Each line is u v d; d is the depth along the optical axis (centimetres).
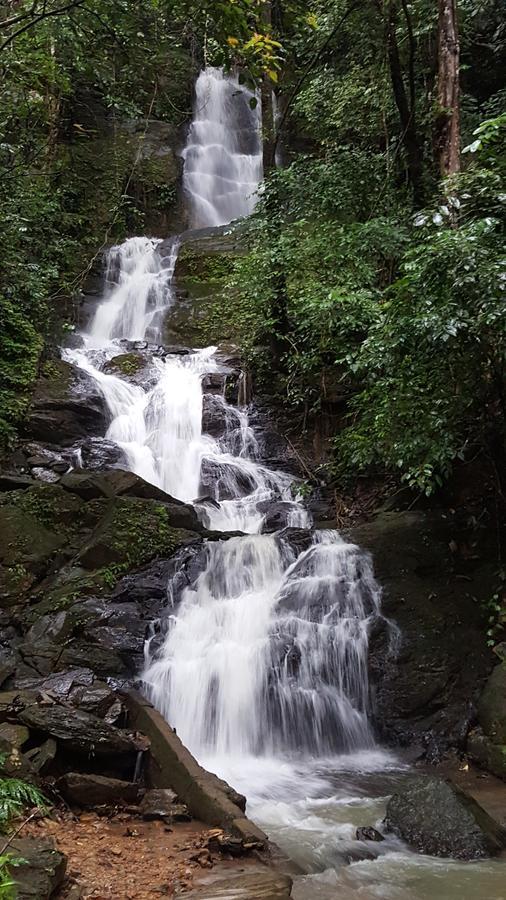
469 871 508
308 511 1128
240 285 1366
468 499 1010
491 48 1445
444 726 782
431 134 1246
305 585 890
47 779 587
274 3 1291
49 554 924
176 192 2231
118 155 2162
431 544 953
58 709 646
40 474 1094
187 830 548
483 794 662
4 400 1163
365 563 922
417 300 791
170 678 770
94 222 2002
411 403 847
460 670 829
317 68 1555
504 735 728
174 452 1238
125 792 595
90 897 432
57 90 1745
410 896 471
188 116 2455
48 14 723
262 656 806
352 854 532
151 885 449
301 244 1193
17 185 1305
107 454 1169
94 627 807
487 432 897
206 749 752
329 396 1281
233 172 2466
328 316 1079
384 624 859
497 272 709
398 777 708
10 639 827
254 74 777
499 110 1296
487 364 826
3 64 1109
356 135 1551
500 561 925
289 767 734
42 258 1476
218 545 930
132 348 1498
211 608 865
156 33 996
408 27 1205
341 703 805
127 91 1357
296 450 1275
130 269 1864
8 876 387
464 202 848
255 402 1362
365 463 982
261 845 511
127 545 917
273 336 1382
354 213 1232
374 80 1419
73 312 1702
